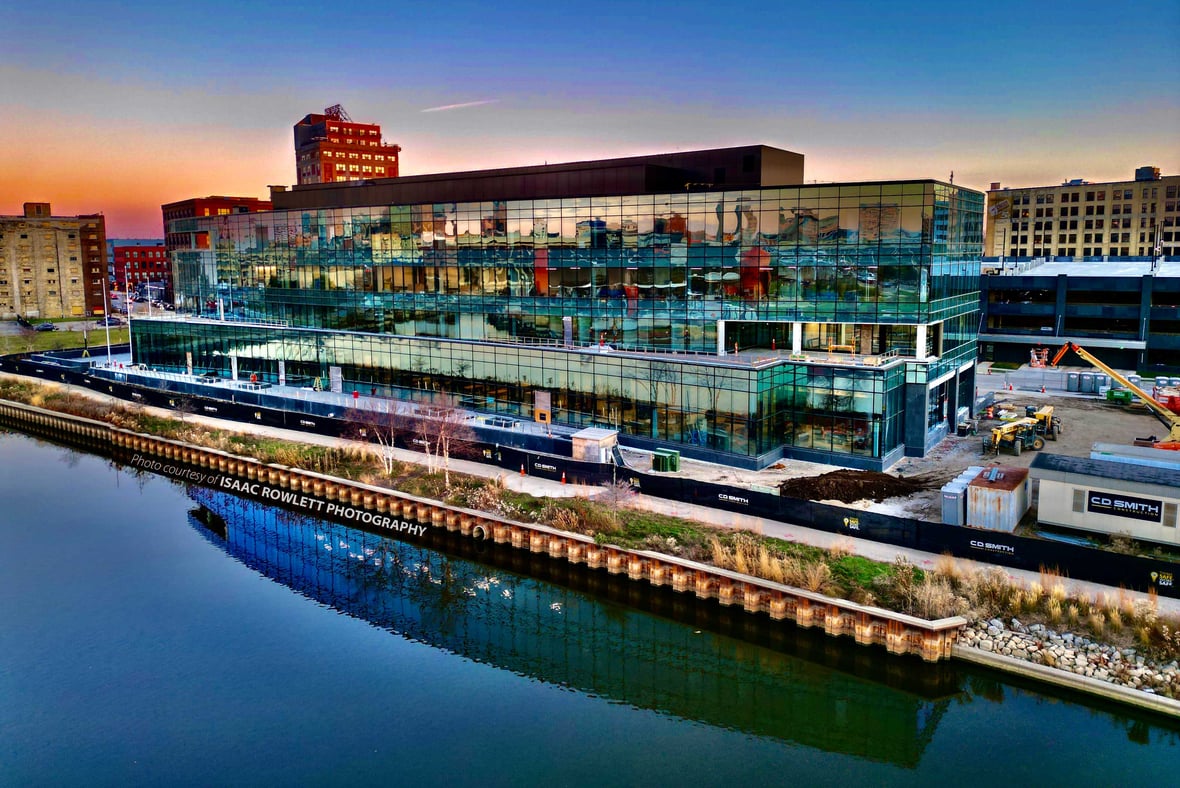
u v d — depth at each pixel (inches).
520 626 1910.7
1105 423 2947.8
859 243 2463.1
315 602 2012.8
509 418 3011.8
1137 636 1476.4
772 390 2434.8
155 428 3240.7
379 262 3462.1
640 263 2815.0
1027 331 4347.9
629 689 1644.9
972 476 2016.5
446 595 2058.3
